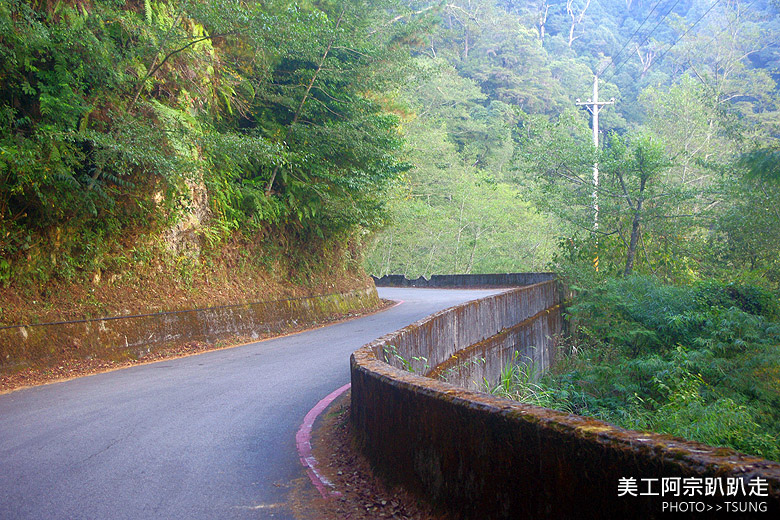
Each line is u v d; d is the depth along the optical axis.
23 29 9.16
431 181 40.34
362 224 18.12
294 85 16.19
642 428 8.67
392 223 21.12
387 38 17.62
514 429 2.87
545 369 14.53
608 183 19.47
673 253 19.47
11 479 4.57
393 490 4.08
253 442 5.60
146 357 10.92
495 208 38.75
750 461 1.92
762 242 18.02
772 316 14.54
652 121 36.75
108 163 10.34
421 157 39.28
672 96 35.34
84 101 10.20
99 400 7.43
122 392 7.90
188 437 5.77
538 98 67.25
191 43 11.25
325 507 3.99
